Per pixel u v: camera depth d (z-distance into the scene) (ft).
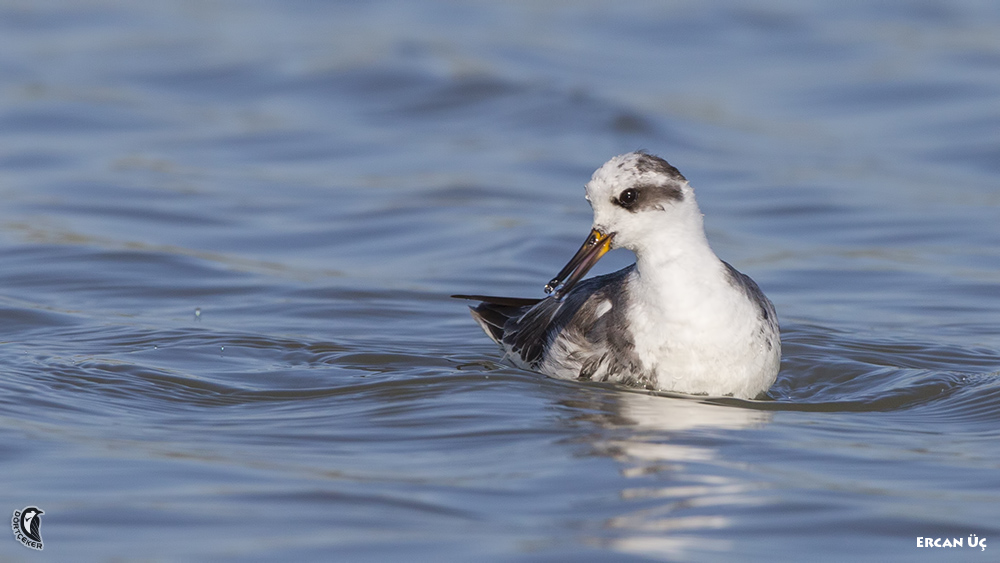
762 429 35.47
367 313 50.70
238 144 82.07
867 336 47.67
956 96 93.30
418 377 40.47
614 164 38.55
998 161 78.33
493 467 31.40
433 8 123.85
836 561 25.98
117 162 76.43
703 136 85.61
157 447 32.78
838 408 38.70
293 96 95.04
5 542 26.17
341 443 33.47
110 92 94.27
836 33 114.11
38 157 76.89
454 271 57.36
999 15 119.65
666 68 104.22
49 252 57.82
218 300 51.98
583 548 26.32
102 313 49.29
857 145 83.61
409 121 89.81
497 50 106.63
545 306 43.06
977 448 33.96
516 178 75.31
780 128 88.07
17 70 99.14
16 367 40.27
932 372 42.32
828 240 63.57
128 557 25.57
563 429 34.76
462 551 26.05
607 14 121.60
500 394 38.40
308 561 25.49
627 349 39.34
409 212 67.10
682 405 37.78
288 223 65.05
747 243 63.00
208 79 98.68
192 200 68.44
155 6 123.75
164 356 42.93
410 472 30.94
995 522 28.02
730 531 27.43
